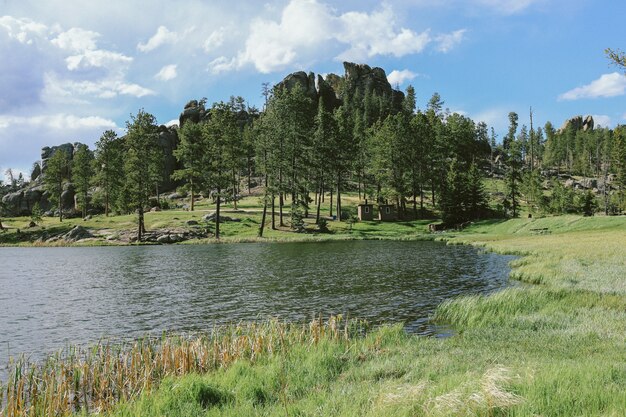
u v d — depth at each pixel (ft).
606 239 157.28
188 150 330.54
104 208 408.05
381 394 27.58
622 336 44.47
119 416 30.50
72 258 175.63
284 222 292.61
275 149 288.10
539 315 58.44
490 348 43.47
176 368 41.52
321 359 41.63
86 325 69.05
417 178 336.90
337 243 222.89
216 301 85.40
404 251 178.50
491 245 182.39
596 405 22.84
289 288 97.66
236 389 33.83
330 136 305.53
